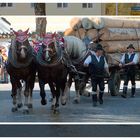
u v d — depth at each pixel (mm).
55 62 13727
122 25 19859
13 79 14250
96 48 16109
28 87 14195
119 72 19734
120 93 20703
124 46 19609
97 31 18969
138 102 17516
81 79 17125
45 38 13625
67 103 16703
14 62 13750
